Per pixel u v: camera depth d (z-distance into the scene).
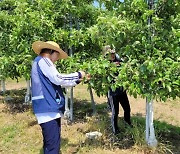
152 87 4.70
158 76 4.61
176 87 4.53
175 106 9.30
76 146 5.77
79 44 7.13
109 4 5.46
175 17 5.13
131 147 5.61
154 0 5.16
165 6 5.10
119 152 5.38
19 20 7.30
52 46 4.30
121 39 4.94
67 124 7.36
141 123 7.17
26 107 9.54
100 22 4.84
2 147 5.98
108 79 4.91
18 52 8.05
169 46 4.86
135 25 4.91
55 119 4.20
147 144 5.45
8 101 10.81
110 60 5.58
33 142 6.18
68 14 7.76
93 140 5.98
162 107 9.17
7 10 10.25
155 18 4.76
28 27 7.13
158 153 5.30
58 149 4.28
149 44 4.88
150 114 5.49
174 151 5.45
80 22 7.95
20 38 7.34
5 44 9.03
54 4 7.60
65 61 6.95
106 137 6.16
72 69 6.05
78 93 11.84
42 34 7.16
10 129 7.05
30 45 7.14
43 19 7.04
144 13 4.74
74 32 6.88
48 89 4.16
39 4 7.46
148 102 5.21
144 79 4.74
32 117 8.10
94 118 7.54
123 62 5.29
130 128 6.29
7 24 9.12
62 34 7.14
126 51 4.96
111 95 6.23
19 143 6.16
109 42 5.13
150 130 5.49
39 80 4.17
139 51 5.05
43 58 4.23
